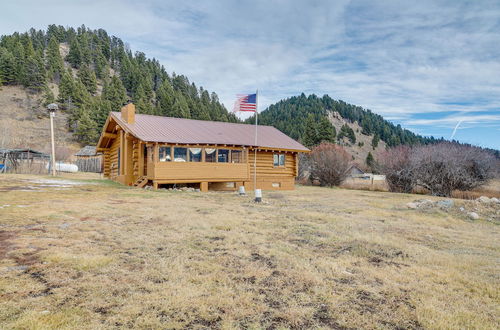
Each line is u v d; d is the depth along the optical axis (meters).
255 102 17.25
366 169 55.41
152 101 107.69
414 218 9.41
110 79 114.75
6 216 6.71
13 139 56.53
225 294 3.34
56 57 101.62
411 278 4.09
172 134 17.02
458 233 7.44
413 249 5.58
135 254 4.61
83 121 66.50
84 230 5.86
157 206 9.34
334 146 31.20
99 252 4.58
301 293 3.47
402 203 13.38
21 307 2.83
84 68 98.25
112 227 6.23
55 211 7.50
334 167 27.34
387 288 3.73
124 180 17.22
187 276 3.81
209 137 18.06
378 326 2.81
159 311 2.90
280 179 21.27
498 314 3.16
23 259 4.11
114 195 11.73
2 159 24.72
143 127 17.09
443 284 3.97
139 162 17.05
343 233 6.64
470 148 22.06
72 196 10.66
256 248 5.21
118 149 19.81
